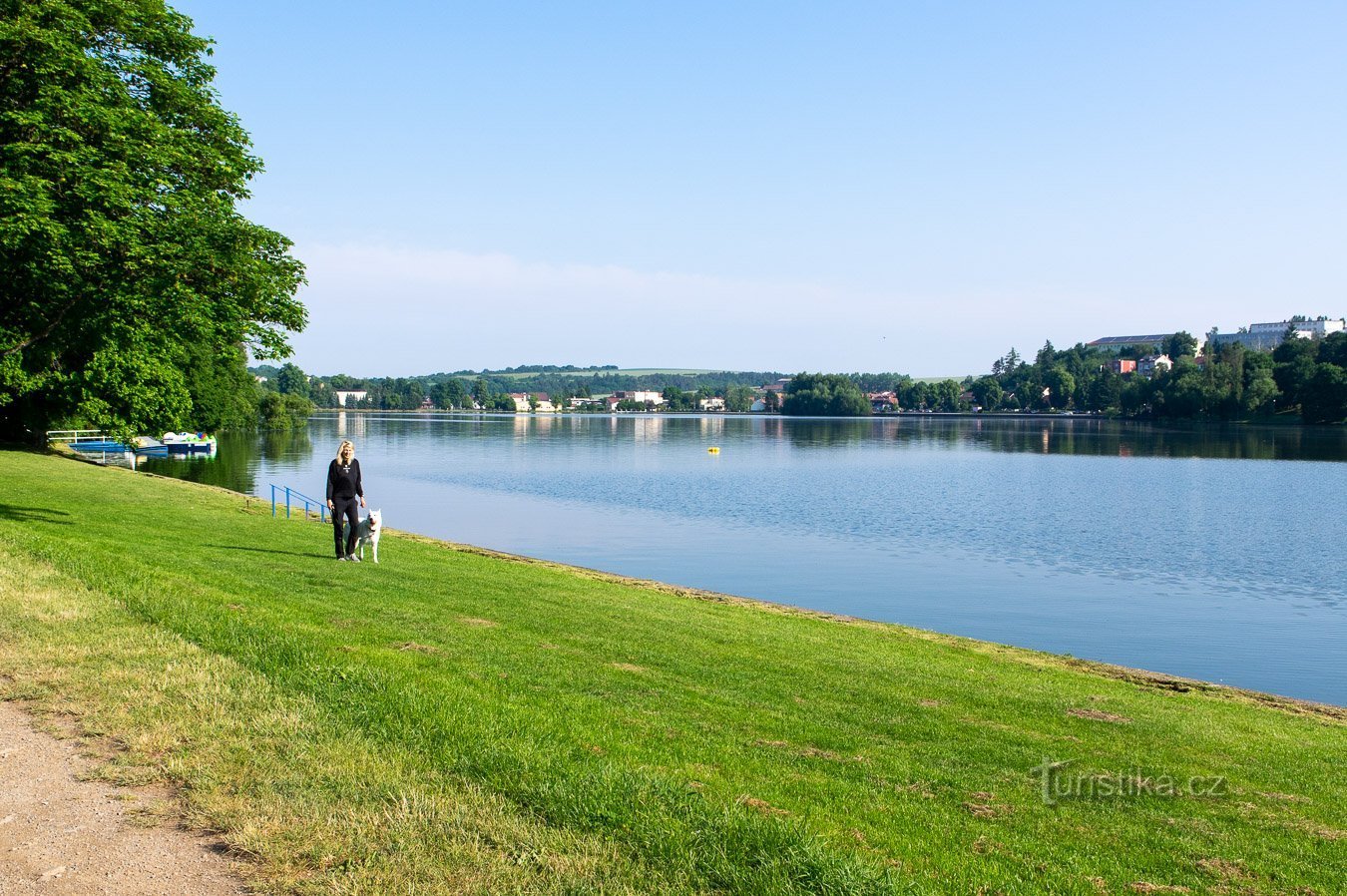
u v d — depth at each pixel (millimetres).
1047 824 8312
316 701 8312
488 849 5773
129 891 5145
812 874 5641
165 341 25359
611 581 25500
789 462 94000
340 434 145000
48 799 6270
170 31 27406
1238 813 9281
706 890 5457
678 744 9102
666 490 65438
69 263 20594
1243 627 27141
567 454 104625
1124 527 47906
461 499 58938
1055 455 103812
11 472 36906
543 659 12734
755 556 38375
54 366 27031
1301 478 75688
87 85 22578
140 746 7156
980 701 13453
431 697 8672
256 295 26391
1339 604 30359
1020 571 35750
